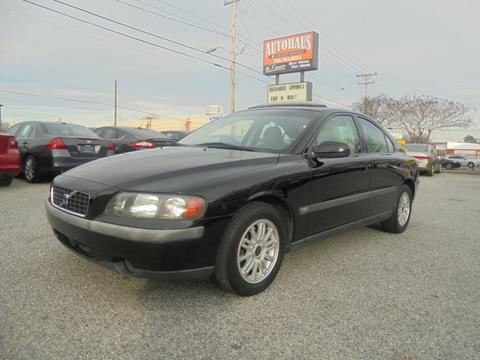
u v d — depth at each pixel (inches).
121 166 119.9
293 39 1157.7
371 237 195.8
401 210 206.5
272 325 101.5
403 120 1919.3
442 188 476.7
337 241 185.5
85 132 340.8
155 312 104.9
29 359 82.7
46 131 323.0
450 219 256.1
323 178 140.3
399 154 204.5
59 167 302.2
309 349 91.6
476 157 1734.7
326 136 151.5
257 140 149.0
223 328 98.8
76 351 86.4
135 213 99.4
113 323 98.5
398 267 151.1
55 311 103.0
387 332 100.7
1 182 303.9
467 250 179.5
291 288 125.6
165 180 105.1
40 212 212.5
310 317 106.8
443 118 1862.7
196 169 112.3
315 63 1121.4
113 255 101.6
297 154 136.3
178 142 171.5
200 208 101.0
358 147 170.4
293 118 155.8
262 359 87.0
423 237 201.6
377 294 124.0
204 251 102.8
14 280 121.2
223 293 118.0
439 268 151.9
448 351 92.7
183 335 94.8
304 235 136.1
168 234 96.6
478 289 131.5
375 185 175.5
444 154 1963.6
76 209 111.3
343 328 101.7
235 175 112.3
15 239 162.1
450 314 111.9
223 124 172.2
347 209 156.6
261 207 116.0
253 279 117.2
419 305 117.3
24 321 97.6
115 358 84.7
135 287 119.0
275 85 1171.3
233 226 108.6
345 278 136.7
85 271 129.3
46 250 149.0
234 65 866.1
